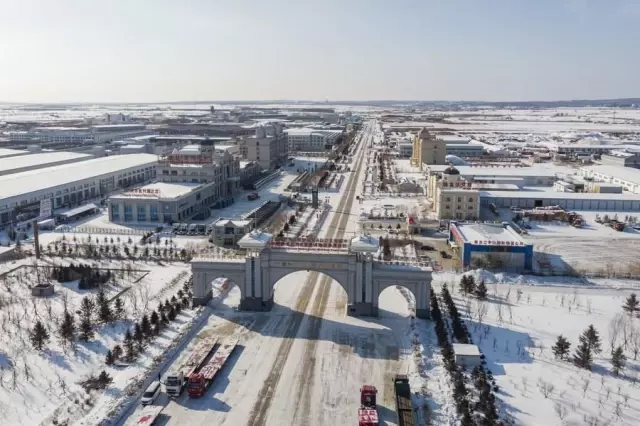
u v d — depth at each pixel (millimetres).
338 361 63688
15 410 52750
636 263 102562
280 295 84688
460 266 100125
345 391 57219
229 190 166750
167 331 70312
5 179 151750
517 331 71312
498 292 86250
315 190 154000
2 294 83875
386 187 184625
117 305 75750
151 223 131625
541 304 81125
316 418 52344
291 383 58719
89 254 104250
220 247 110125
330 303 81438
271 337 69938
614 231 126938
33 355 64000
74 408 53031
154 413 52062
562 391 56656
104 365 61750
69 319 69250
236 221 116000
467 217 134000
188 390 55938
